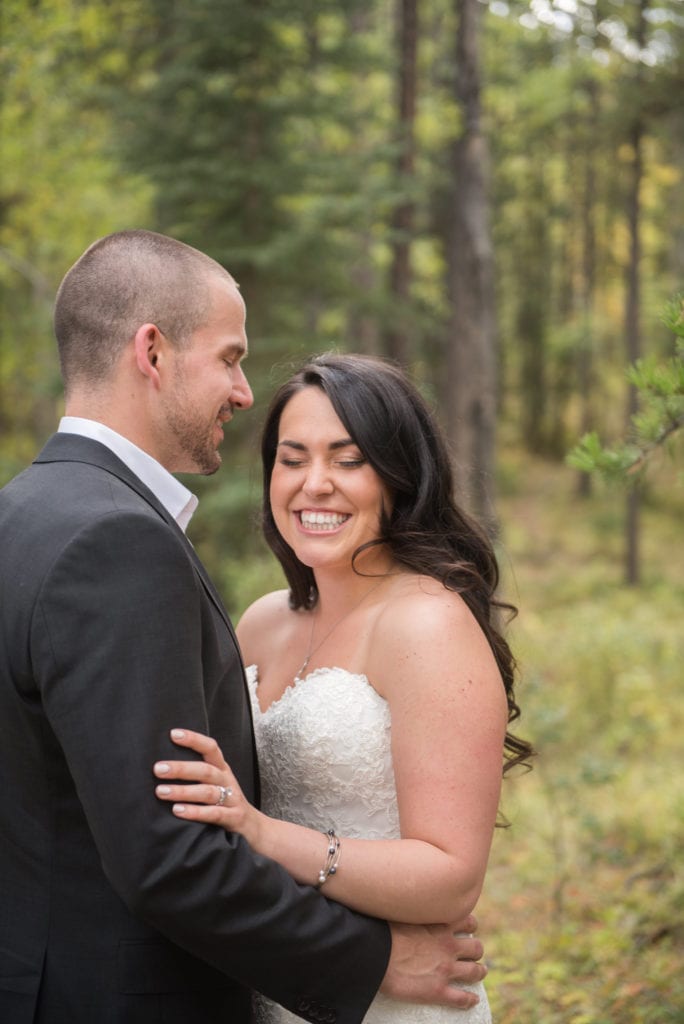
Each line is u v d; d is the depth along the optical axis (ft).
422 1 57.67
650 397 9.40
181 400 6.65
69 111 39.06
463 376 41.37
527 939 14.94
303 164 34.37
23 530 5.99
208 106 33.76
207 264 6.80
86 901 6.04
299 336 34.68
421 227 59.21
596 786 19.49
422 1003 6.75
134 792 5.48
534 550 63.36
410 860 6.35
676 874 15.97
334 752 7.10
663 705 27.86
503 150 74.95
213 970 6.37
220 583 32.09
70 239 45.57
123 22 37.91
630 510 53.62
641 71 45.85
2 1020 6.07
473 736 6.59
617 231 91.97
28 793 6.10
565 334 89.04
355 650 7.34
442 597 7.06
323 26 40.27
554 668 31.83
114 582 5.67
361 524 7.34
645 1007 12.05
